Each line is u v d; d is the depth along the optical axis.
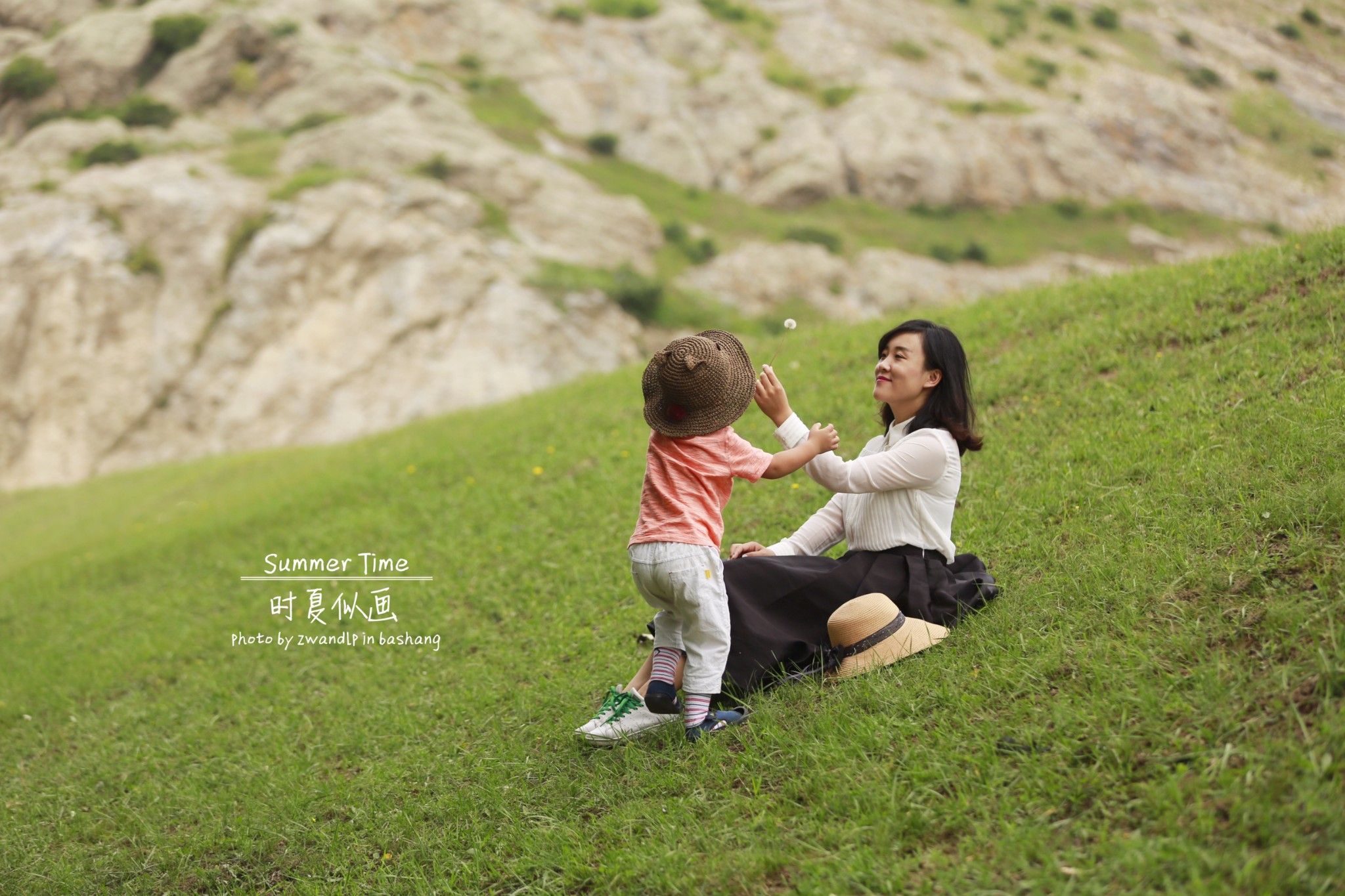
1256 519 3.60
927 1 59.19
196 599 8.18
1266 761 2.50
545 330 34.22
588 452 8.67
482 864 3.29
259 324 33.16
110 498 17.95
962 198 47.34
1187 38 56.28
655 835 3.07
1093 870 2.36
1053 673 3.23
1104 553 3.88
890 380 3.70
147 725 5.79
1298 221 45.16
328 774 4.52
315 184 36.94
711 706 3.71
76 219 34.38
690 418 3.44
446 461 9.90
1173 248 43.66
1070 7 58.91
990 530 4.65
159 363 32.34
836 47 54.72
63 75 46.50
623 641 5.09
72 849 4.24
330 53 47.34
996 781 2.79
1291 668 2.79
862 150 48.06
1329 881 2.11
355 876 3.48
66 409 31.36
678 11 55.56
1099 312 7.47
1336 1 59.19
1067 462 5.07
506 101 49.06
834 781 3.01
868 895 2.50
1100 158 48.34
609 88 51.25
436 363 32.78
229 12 47.84
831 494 6.07
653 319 38.00
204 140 43.62
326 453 14.70
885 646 3.49
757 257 42.09
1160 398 5.33
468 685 5.12
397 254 35.19
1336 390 4.41
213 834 4.04
